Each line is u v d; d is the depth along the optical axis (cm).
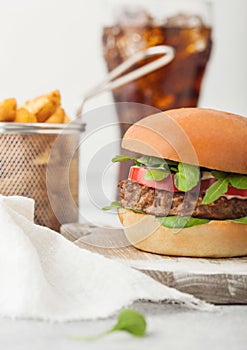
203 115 44
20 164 52
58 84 85
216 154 42
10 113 52
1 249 37
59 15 84
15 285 36
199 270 40
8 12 84
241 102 86
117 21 65
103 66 84
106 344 33
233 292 40
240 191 43
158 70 63
